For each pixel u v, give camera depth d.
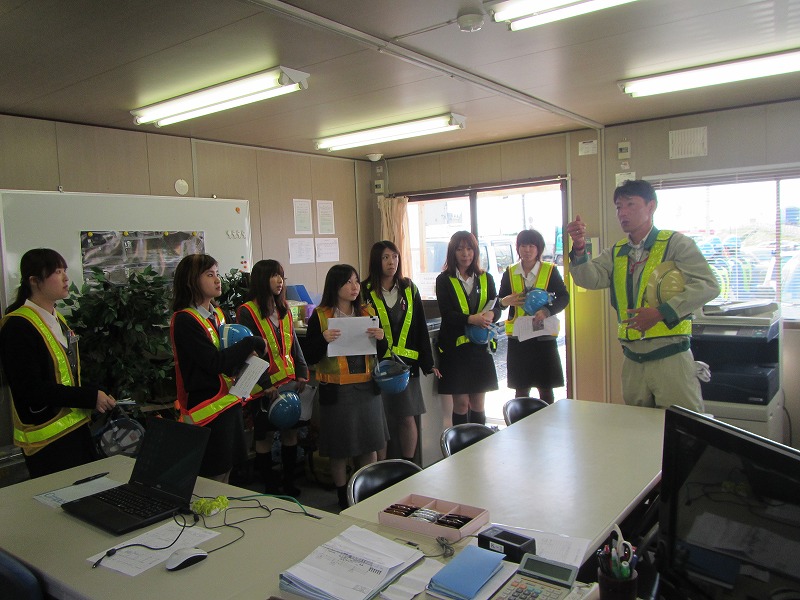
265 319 3.58
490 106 4.37
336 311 3.25
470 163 6.07
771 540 1.03
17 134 3.97
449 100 4.16
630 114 4.83
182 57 3.03
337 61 3.20
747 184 4.67
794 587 0.98
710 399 3.32
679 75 3.61
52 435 2.49
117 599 1.35
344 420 3.20
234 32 2.72
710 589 1.17
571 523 1.70
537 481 2.02
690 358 2.65
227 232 5.28
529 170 5.69
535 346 3.88
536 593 1.25
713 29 2.92
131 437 3.33
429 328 4.05
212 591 1.38
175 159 4.92
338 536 1.59
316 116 4.47
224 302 4.57
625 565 1.28
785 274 4.57
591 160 5.33
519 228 5.94
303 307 5.03
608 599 1.27
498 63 3.40
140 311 3.89
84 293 3.92
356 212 6.66
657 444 2.35
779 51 3.29
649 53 3.27
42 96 3.57
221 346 2.70
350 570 1.39
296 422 3.61
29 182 4.02
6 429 3.80
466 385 3.72
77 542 1.68
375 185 6.81
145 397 4.08
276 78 3.37
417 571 1.41
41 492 2.10
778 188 4.55
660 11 2.68
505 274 4.17
